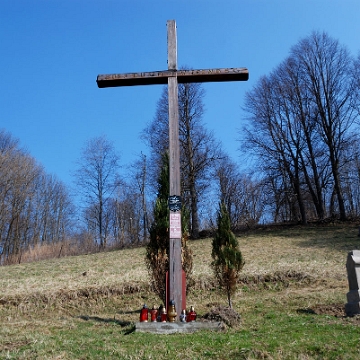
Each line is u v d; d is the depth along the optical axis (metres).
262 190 43.16
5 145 45.91
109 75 10.71
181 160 37.03
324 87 40.31
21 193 46.28
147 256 11.09
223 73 10.69
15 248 45.19
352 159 39.66
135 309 14.10
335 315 10.62
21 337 8.84
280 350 7.09
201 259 22.86
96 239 45.88
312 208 50.72
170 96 10.57
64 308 14.45
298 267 18.30
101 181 48.22
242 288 16.08
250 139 40.84
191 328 8.94
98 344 7.86
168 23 11.08
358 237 28.09
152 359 6.87
